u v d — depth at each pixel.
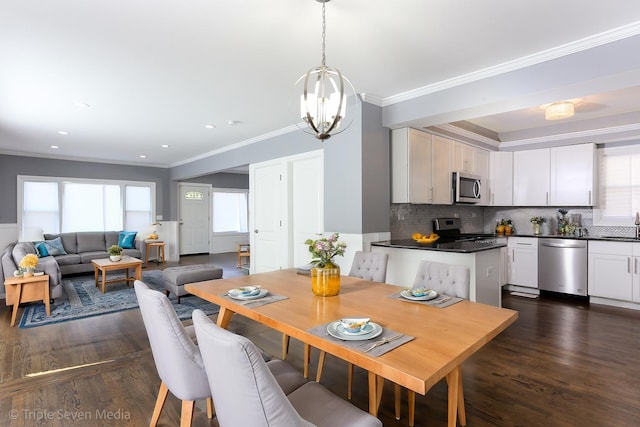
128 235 7.30
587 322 3.71
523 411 2.08
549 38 2.41
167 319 1.51
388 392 2.35
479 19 2.17
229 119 4.45
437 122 3.66
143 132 5.15
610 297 4.32
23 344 3.16
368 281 2.60
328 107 2.06
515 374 2.54
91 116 4.30
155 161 8.02
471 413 2.06
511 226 5.70
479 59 2.74
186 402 1.64
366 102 3.69
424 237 3.96
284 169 4.93
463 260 3.21
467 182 4.82
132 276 6.17
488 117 4.66
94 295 4.93
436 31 2.32
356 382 2.47
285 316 1.74
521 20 2.18
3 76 3.03
